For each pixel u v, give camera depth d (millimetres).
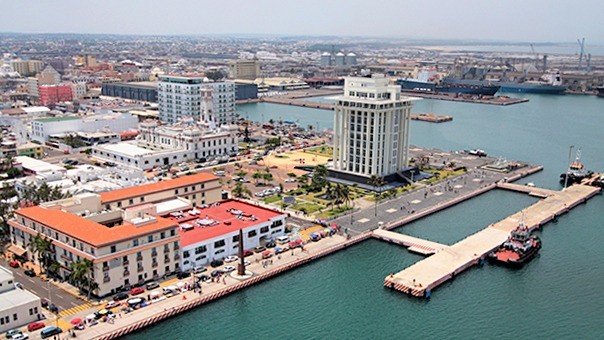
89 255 160000
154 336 148125
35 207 193875
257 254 198000
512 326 156000
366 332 152250
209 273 180875
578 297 173625
